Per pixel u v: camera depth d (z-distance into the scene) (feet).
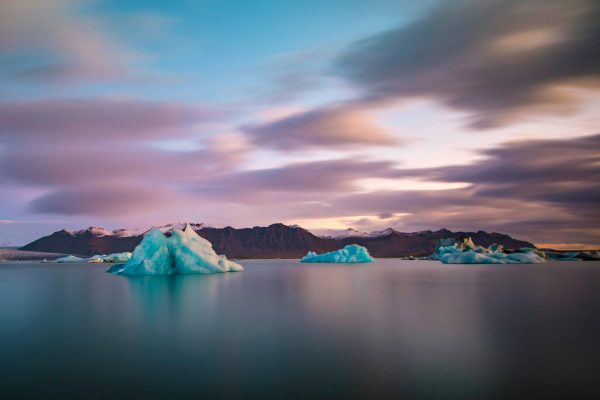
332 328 46.16
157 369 31.58
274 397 25.89
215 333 43.93
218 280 116.47
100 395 26.55
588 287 91.61
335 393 26.48
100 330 46.03
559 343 38.81
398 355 34.88
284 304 65.67
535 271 158.30
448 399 25.45
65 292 85.92
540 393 26.37
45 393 26.99
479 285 98.12
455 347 37.50
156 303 67.72
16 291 89.35
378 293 81.05
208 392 26.78
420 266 215.31
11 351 37.19
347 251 306.96
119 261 381.19
